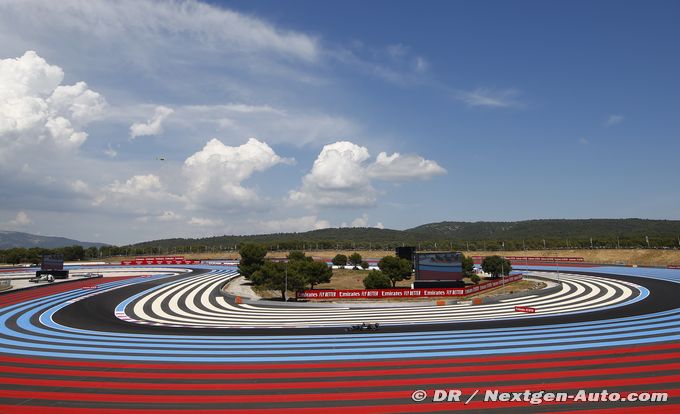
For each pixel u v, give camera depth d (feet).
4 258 431.84
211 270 334.65
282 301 191.31
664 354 92.27
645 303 160.97
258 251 257.55
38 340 118.11
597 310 152.15
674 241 371.97
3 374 85.97
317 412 65.10
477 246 491.31
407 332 122.21
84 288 233.76
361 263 333.42
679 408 64.13
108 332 129.59
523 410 64.75
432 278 213.46
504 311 158.40
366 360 93.15
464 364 88.69
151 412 65.72
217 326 139.64
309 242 549.95
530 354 95.20
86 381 80.94
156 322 149.07
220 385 77.87
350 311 168.25
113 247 548.31
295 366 89.40
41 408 67.77
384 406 67.10
